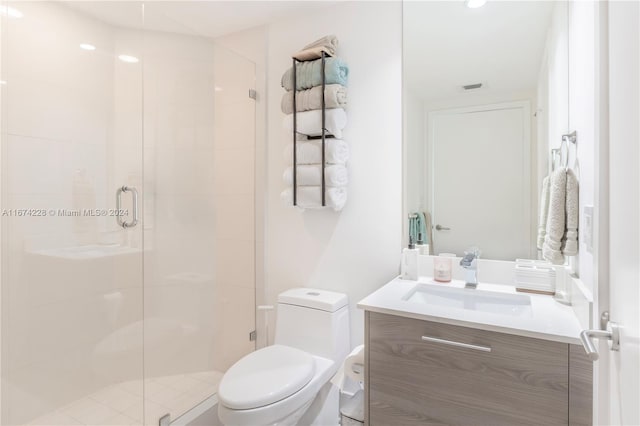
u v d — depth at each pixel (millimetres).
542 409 997
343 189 1775
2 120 1507
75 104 1733
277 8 1912
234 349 2148
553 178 1256
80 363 1706
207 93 2102
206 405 1885
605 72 712
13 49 1543
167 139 2023
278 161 2045
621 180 611
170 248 2025
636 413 521
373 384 1258
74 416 1667
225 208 2170
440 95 1616
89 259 1761
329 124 1694
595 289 766
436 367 1145
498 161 1521
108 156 1839
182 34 2035
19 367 1532
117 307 1833
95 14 1804
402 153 1696
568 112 1334
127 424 1731
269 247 2074
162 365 1951
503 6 1496
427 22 1632
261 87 2092
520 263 1479
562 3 1354
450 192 1614
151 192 1968
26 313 1560
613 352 660
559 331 990
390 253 1730
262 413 1240
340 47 1833
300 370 1434
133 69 1916
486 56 1527
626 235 582
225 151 2154
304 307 1712
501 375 1048
